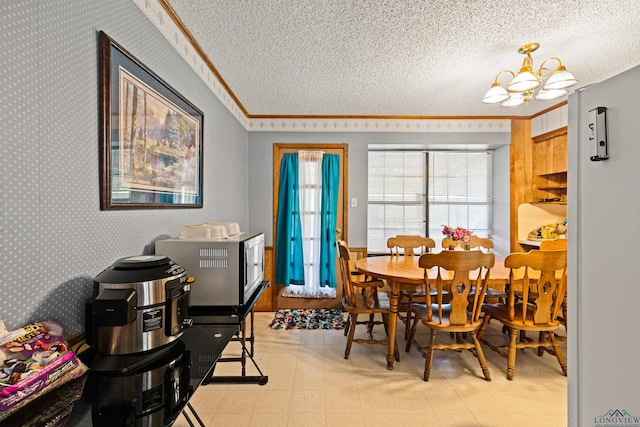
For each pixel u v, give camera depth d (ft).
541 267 6.69
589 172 2.34
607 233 2.21
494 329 10.02
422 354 7.44
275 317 11.24
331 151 12.28
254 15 5.89
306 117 12.14
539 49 7.06
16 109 2.84
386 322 8.87
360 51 7.22
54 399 2.75
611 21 5.99
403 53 7.30
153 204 5.11
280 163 12.29
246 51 7.23
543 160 11.68
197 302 5.19
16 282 2.87
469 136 12.25
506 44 6.88
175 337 3.80
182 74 6.30
